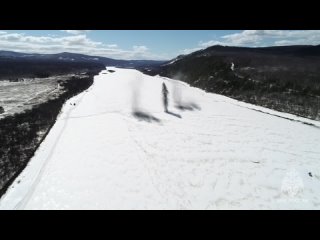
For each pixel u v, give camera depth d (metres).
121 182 21.38
